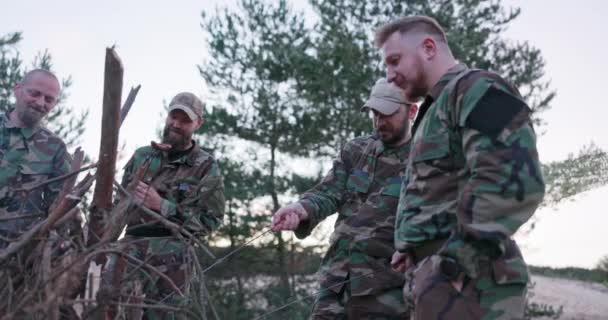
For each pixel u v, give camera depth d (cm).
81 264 218
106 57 213
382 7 1384
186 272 244
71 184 273
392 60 256
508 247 223
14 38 1100
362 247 363
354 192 375
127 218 247
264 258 1260
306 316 602
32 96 402
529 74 1373
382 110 361
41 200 388
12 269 233
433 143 236
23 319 211
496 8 1398
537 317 1439
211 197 392
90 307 227
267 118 1395
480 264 215
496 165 212
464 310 217
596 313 1536
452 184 232
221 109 1403
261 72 1383
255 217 1312
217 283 881
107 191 236
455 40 1304
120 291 236
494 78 226
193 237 252
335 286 368
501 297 217
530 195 212
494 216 212
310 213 365
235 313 849
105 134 226
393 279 357
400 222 248
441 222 233
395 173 368
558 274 2261
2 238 236
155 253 248
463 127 223
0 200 357
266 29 1420
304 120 1360
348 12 1395
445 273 219
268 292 966
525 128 217
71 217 237
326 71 1334
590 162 1223
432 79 252
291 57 1348
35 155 402
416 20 256
